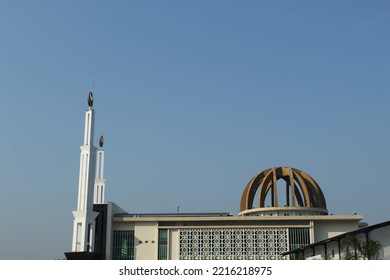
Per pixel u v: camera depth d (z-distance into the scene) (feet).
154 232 380.17
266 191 387.34
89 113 358.84
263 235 370.73
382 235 226.58
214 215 396.16
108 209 382.63
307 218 367.66
